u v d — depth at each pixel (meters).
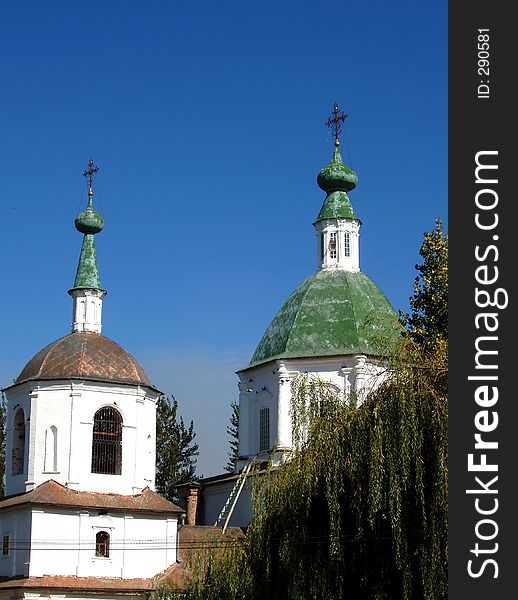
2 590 49.22
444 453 28.20
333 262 61.22
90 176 59.53
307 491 31.28
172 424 84.88
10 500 52.12
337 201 62.25
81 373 53.00
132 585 50.69
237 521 58.78
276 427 56.97
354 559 30.33
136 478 53.25
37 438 52.41
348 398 32.69
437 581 27.83
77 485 51.59
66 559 50.22
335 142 63.62
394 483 28.77
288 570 31.25
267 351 59.19
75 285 57.28
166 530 52.91
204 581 34.06
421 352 32.12
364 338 56.72
